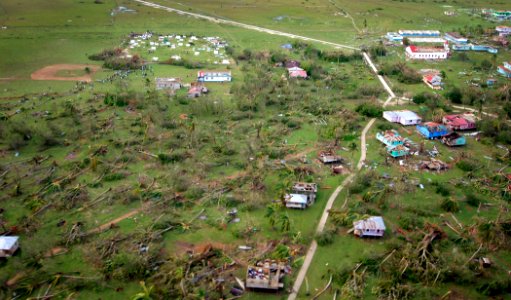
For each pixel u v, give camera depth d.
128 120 118.62
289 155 102.12
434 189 88.62
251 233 75.00
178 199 83.75
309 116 124.38
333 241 73.31
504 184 89.69
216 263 67.62
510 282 64.12
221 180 90.88
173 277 63.44
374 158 101.12
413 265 66.56
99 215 79.06
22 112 121.19
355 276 64.44
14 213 79.12
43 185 87.50
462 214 81.19
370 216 76.62
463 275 65.38
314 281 64.94
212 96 137.50
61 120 116.81
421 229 75.88
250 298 61.72
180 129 112.94
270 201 84.00
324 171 95.31
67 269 66.12
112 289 62.78
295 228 76.38
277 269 65.88
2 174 90.88
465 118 119.44
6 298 60.62
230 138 109.75
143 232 73.50
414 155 101.88
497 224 74.50
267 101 132.25
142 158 99.06
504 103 133.12
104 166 94.38
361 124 120.19
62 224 76.31
